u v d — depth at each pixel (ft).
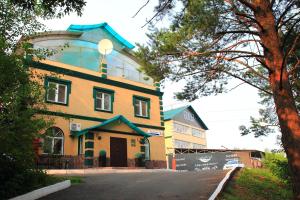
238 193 37.88
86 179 46.91
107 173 58.29
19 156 30.89
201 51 32.09
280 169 49.08
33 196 32.45
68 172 58.08
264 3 27.94
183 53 32.40
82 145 71.46
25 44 33.32
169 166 117.80
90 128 71.46
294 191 23.79
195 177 47.52
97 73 80.48
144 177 49.60
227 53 32.09
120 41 88.33
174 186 40.14
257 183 45.50
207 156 118.73
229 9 30.45
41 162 64.08
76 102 73.77
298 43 29.58
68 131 70.79
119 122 78.64
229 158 120.26
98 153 72.28
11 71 29.30
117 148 76.84
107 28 86.43
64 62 75.51
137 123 85.71
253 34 29.01
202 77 34.30
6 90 29.01
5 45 29.96
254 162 123.75
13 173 32.68
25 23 36.68
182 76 33.71
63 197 33.71
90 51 81.51
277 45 27.04
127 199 33.14
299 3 28.76
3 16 35.94
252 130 57.41
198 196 33.83
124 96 84.74
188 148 144.87
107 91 81.05
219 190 35.63
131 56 90.17
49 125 32.81
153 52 33.06
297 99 40.86
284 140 25.05
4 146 28.48
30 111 30.32
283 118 25.35
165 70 33.27
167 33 32.24
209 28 30.40
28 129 29.76
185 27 30.78
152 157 86.38
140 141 82.43
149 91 91.56
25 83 30.89
